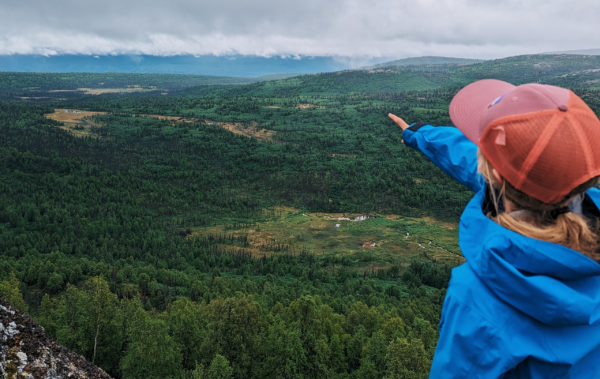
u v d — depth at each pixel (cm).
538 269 150
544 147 148
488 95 201
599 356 165
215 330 4288
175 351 3878
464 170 240
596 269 143
